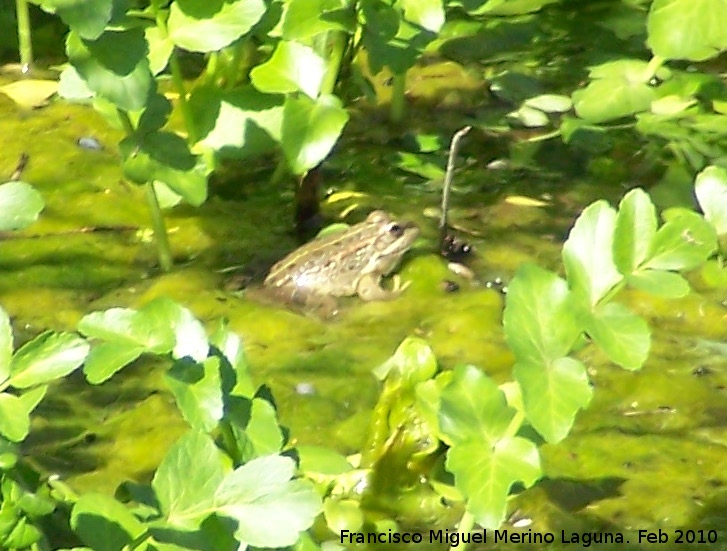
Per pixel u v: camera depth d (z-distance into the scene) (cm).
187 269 891
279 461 480
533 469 504
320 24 807
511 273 899
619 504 691
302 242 930
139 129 776
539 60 1184
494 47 1205
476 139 1069
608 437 742
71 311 841
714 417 760
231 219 948
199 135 838
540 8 1265
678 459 725
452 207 981
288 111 794
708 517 683
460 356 807
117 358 509
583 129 1051
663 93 1075
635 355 493
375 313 852
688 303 868
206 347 516
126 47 671
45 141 1019
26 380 510
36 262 889
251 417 514
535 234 948
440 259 906
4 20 1183
